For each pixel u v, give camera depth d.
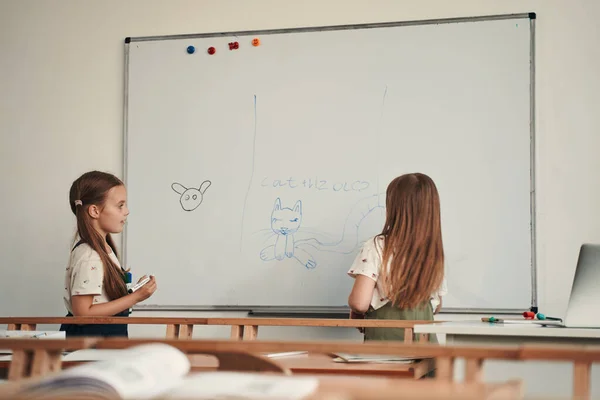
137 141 3.33
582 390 1.07
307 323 2.07
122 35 3.40
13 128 3.44
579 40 3.04
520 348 1.10
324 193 3.16
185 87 3.31
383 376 1.66
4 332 1.99
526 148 3.03
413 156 3.11
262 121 3.24
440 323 2.07
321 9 3.24
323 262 3.15
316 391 0.86
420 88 3.12
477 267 3.03
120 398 0.83
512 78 3.06
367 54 3.18
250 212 3.22
